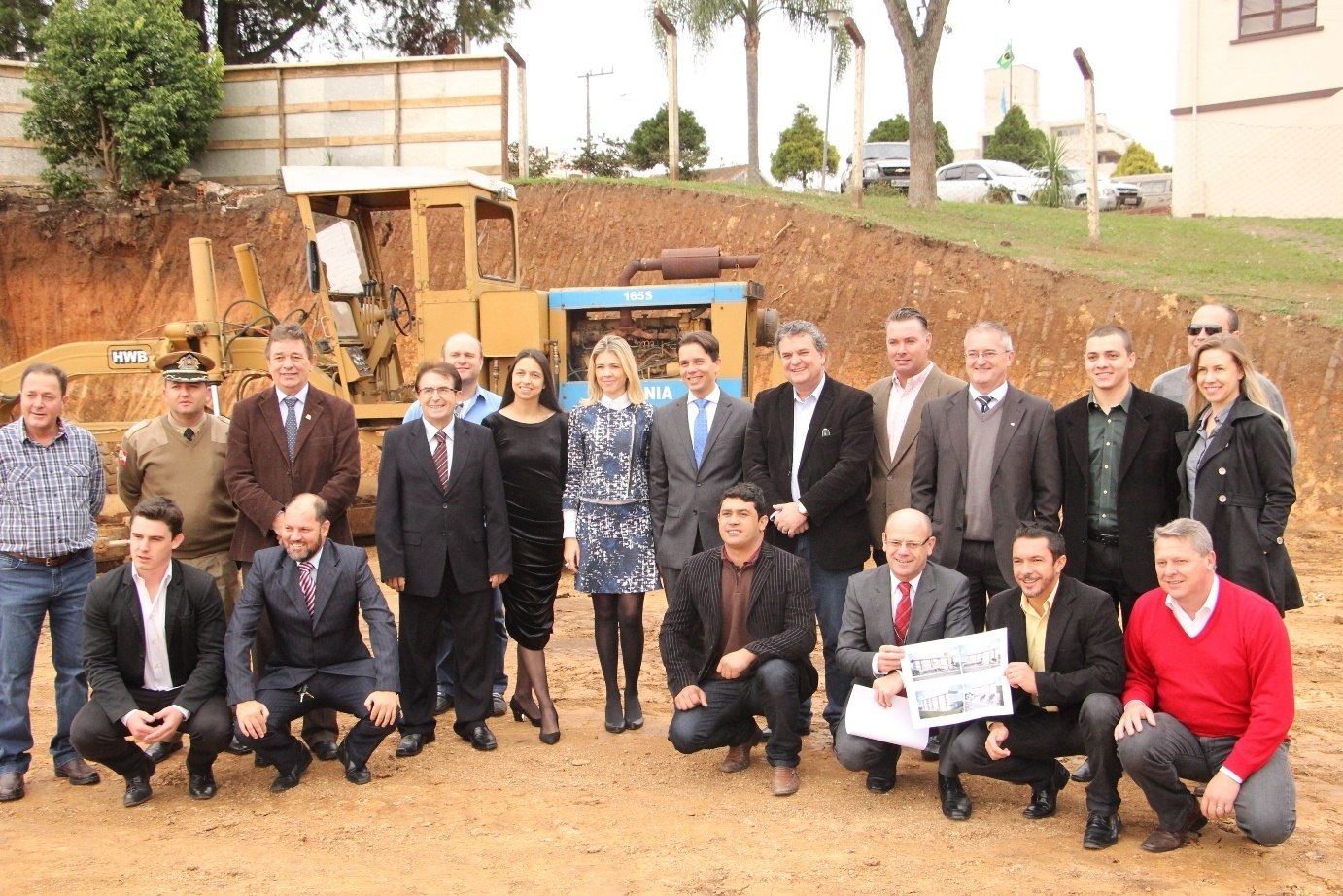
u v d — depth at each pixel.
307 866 4.76
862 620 5.70
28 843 5.05
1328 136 20.89
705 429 6.47
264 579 5.73
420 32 24.20
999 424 5.81
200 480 6.31
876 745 5.45
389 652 5.79
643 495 6.53
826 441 6.16
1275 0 21.42
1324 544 11.72
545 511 6.52
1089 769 5.25
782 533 6.16
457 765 6.06
